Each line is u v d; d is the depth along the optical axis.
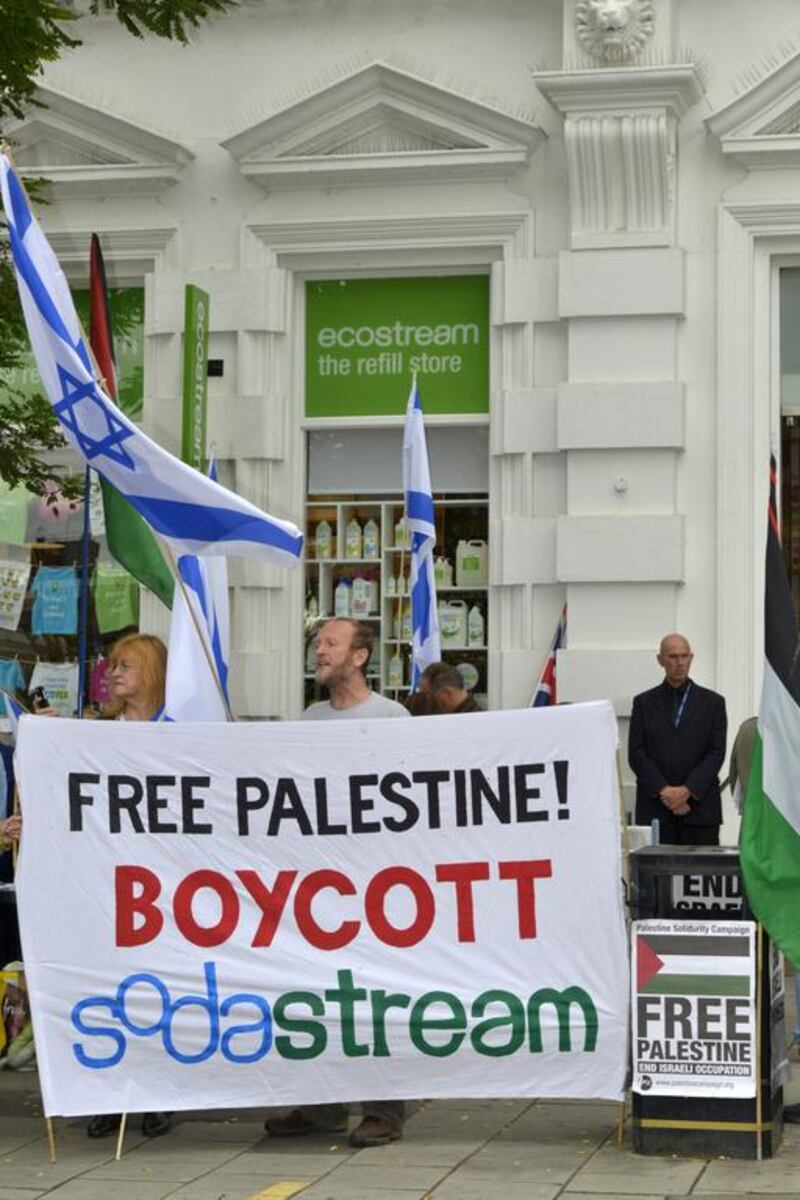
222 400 13.85
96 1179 7.20
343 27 13.77
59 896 7.82
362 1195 6.88
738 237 13.10
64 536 13.98
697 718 11.91
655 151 12.95
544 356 13.45
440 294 13.86
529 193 13.47
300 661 13.95
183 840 7.85
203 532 8.18
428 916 7.75
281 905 7.80
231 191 13.91
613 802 7.70
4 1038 9.41
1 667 14.04
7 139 11.93
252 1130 8.11
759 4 13.13
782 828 7.52
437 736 7.80
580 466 13.21
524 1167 7.30
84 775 7.87
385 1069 7.70
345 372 13.97
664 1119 7.49
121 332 14.16
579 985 7.64
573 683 13.06
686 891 7.91
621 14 12.88
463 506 13.81
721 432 13.04
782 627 7.70
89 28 14.03
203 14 10.27
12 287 10.75
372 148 13.70
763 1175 7.14
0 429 11.81
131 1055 7.76
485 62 13.55
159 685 8.48
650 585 13.09
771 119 12.98
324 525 14.02
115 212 14.07
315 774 7.82
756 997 7.45
